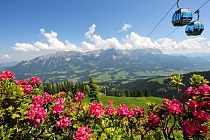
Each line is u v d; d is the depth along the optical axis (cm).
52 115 760
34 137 722
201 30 1777
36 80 1034
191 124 692
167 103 779
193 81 732
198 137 702
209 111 716
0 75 945
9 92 746
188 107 720
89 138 669
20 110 677
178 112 703
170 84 790
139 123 892
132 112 938
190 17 1764
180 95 766
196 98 715
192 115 720
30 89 891
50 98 816
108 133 746
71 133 782
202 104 715
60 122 737
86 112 796
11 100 748
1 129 649
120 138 773
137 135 893
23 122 684
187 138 719
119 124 893
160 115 806
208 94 695
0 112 683
